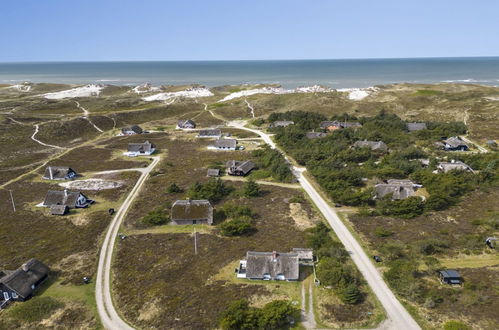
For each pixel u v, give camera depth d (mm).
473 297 41188
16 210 70688
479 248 52500
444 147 107938
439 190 69375
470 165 89250
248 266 47125
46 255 53906
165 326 38469
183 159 104688
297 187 81125
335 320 39188
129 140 128375
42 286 46281
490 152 98312
